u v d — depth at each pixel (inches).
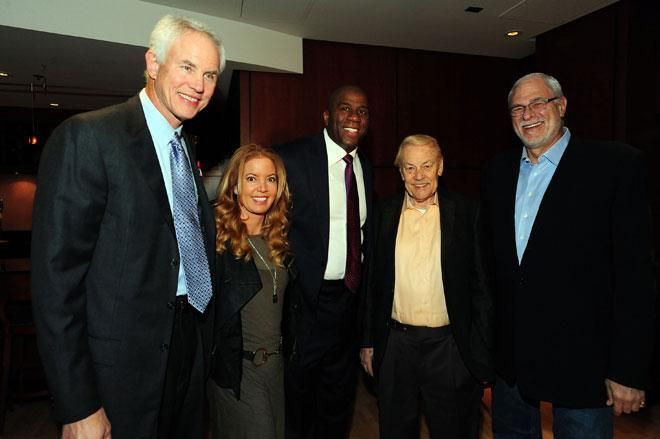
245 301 67.0
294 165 87.7
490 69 204.5
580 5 148.1
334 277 88.1
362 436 113.6
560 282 65.1
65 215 45.6
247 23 161.0
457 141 201.0
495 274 75.9
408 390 82.9
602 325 64.2
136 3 137.8
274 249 73.0
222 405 69.6
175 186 55.7
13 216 287.9
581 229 64.3
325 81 183.0
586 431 66.1
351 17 157.0
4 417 117.2
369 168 95.8
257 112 176.2
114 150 49.3
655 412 125.0
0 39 132.0
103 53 146.6
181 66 52.5
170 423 56.6
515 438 77.7
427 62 196.1
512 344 70.6
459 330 77.7
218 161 251.3
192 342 58.4
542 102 67.1
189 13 148.3
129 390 50.3
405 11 152.4
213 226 62.3
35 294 45.1
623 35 144.1
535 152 70.1
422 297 80.4
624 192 62.4
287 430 87.2
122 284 49.8
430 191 80.9
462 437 80.8
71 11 128.0
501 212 73.2
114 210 49.6
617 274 62.6
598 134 153.1
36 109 268.5
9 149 272.2
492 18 159.3
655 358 125.3
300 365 84.4
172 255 53.2
